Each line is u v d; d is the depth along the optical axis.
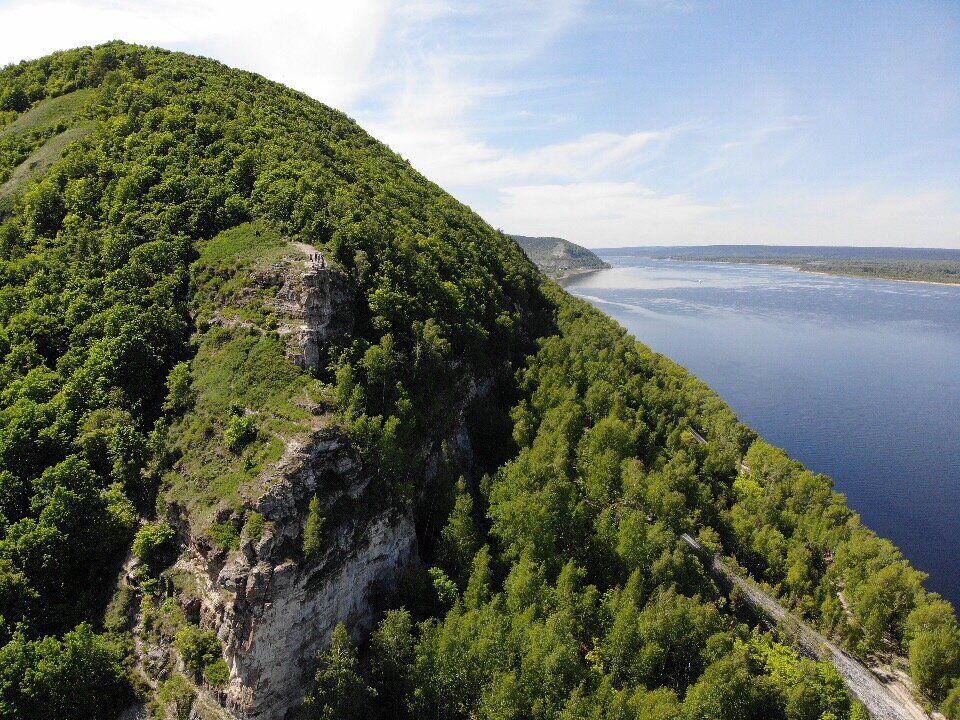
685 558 80.12
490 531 81.00
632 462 99.31
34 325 79.50
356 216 100.94
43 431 67.12
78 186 98.62
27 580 59.41
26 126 124.00
